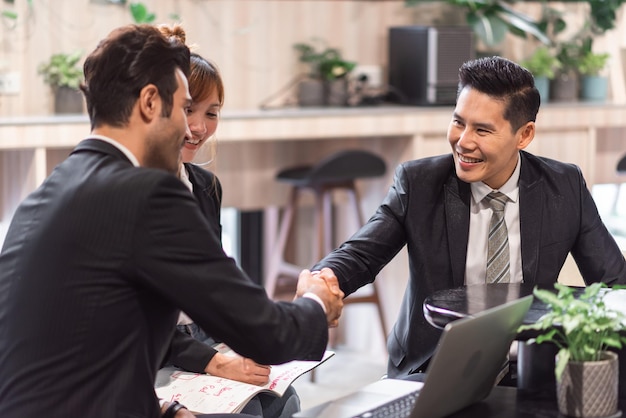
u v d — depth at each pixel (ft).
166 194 6.97
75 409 6.93
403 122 18.72
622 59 22.22
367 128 18.48
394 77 20.18
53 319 6.95
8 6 17.44
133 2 18.33
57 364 6.95
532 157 9.73
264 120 17.70
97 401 6.96
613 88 22.21
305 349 7.44
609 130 22.30
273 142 19.89
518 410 7.16
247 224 20.97
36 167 16.19
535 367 7.55
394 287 19.70
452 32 19.43
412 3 19.93
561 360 6.66
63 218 7.02
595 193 22.48
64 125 16.26
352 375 18.74
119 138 7.34
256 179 19.88
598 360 6.83
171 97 7.39
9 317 7.15
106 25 18.24
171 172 7.65
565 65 21.33
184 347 9.51
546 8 21.43
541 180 9.57
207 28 19.16
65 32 17.93
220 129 17.42
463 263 9.36
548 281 9.45
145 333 7.13
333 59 19.81
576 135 20.16
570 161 20.17
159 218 6.91
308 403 16.90
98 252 6.91
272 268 19.34
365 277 9.55
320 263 9.43
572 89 21.33
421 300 9.47
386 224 9.64
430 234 9.47
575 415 6.82
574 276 10.48
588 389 6.75
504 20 19.88
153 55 7.30
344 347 20.94
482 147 8.98
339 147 20.18
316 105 19.54
